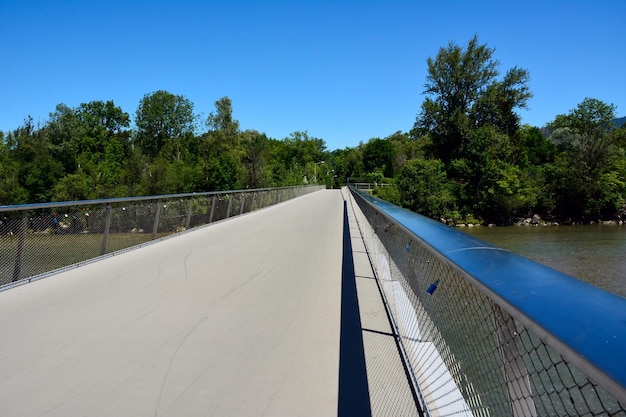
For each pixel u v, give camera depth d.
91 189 31.77
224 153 36.94
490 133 50.25
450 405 1.98
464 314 1.77
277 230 11.04
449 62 56.03
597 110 65.75
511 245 26.80
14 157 31.64
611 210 44.62
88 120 63.22
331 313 4.24
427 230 2.22
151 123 68.25
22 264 5.45
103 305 4.52
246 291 5.06
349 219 14.26
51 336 3.64
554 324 0.83
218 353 3.29
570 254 22.50
